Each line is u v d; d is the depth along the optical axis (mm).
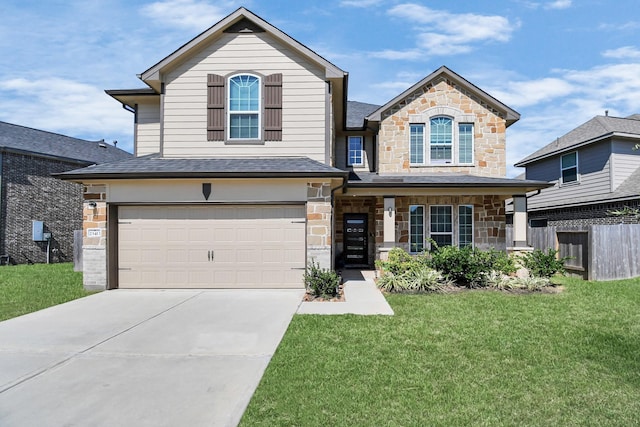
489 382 4535
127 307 8367
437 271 10758
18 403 4066
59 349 5703
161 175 9875
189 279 10500
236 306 8391
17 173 18609
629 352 5488
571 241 12953
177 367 5004
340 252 15625
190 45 11523
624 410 3896
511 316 7469
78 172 10016
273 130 11688
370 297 9328
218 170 9953
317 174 9898
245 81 11844
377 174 14836
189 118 11789
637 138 16547
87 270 10391
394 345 5766
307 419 3721
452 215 14211
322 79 11719
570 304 8492
